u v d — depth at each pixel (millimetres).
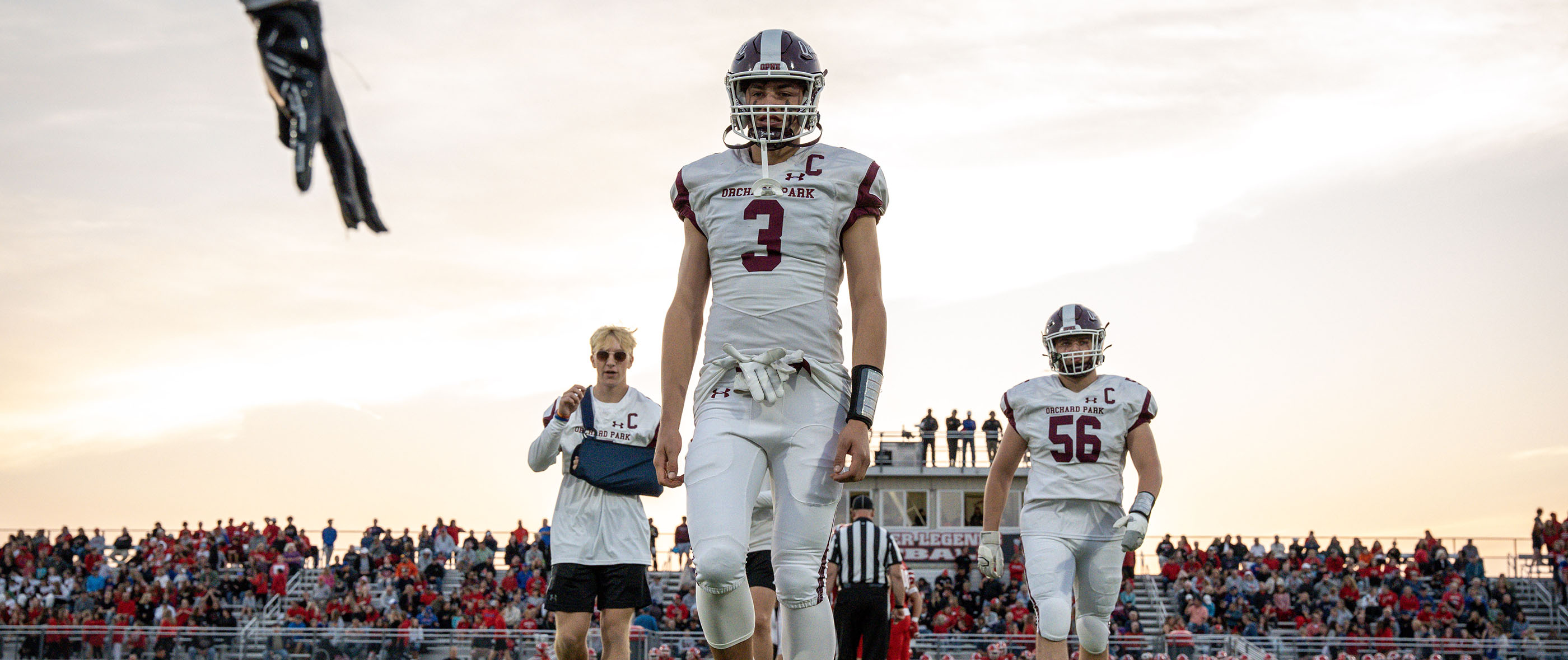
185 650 19781
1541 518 30438
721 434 4914
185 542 30031
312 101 2510
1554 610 29422
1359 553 29719
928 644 19719
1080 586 8602
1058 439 8523
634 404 7656
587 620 7609
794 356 4902
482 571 28969
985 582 25938
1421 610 27250
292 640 19625
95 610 27172
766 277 4969
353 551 29625
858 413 4852
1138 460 8539
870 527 10414
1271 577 27781
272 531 30922
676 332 5129
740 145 5273
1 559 28594
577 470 7531
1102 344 8727
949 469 35531
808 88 5062
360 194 2678
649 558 7742
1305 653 19234
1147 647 17734
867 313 4973
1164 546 30719
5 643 20047
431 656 19109
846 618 10406
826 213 5020
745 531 4863
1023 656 19500
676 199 5285
